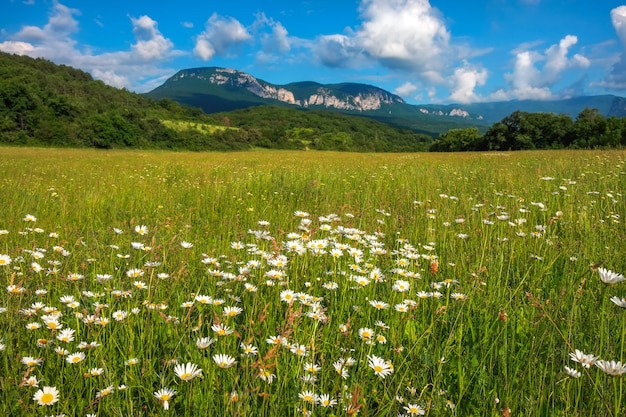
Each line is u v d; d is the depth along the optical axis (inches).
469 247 165.6
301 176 447.8
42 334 95.2
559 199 250.2
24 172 564.1
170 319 97.0
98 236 193.3
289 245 130.8
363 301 114.1
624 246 155.9
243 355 80.5
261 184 383.2
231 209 268.4
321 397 72.4
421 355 92.3
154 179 467.5
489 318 105.3
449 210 228.8
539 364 81.6
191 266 145.9
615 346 87.0
